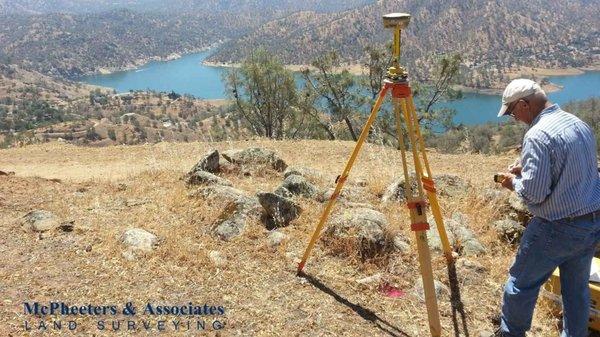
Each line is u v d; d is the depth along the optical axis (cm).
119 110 19312
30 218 547
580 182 317
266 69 2414
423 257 382
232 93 2478
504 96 346
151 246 493
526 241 345
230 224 535
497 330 393
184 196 631
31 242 502
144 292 423
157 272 451
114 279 439
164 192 661
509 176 353
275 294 433
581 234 325
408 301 436
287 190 620
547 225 332
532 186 316
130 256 473
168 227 540
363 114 2291
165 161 1223
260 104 2491
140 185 706
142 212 585
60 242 503
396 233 523
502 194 636
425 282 380
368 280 457
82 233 522
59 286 424
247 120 2566
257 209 563
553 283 429
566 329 364
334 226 517
